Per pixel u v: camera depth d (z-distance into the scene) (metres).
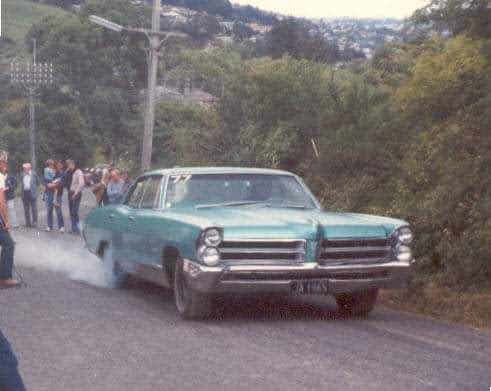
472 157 11.87
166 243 9.70
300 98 20.39
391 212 12.83
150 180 11.34
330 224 9.22
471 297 10.28
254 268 8.95
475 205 10.96
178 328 8.88
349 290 9.29
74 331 8.63
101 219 12.35
